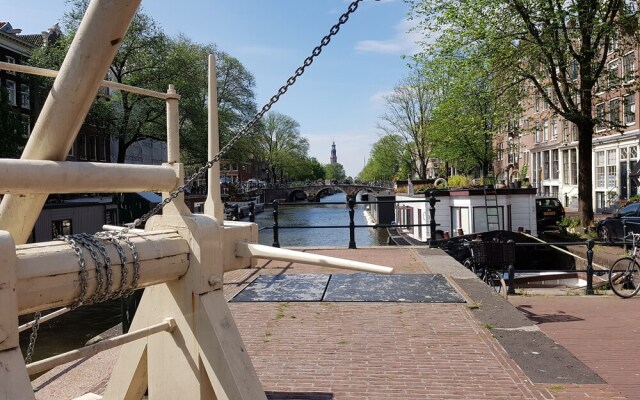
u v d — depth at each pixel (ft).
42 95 97.14
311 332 15.76
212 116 7.73
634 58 75.97
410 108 132.05
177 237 6.78
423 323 16.53
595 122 54.70
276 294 20.30
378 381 12.12
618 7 51.34
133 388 7.79
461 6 52.49
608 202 92.48
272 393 11.48
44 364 5.50
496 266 27.58
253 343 14.85
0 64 5.88
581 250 44.16
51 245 5.37
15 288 4.78
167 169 6.86
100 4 4.96
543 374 12.50
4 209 6.01
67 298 5.38
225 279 23.26
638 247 27.09
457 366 13.01
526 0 50.93
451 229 53.06
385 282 22.15
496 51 52.80
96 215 74.49
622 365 14.20
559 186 116.16
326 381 12.15
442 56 55.01
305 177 361.71
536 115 114.21
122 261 5.81
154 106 91.61
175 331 6.97
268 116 246.68
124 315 15.23
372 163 216.54
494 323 16.44
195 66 96.68
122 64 88.33
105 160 120.78
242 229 7.75
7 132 69.67
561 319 19.75
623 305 22.27
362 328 16.08
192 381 6.91
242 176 288.71
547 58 52.70
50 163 5.34
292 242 91.91
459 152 92.38
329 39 6.80
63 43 80.33
